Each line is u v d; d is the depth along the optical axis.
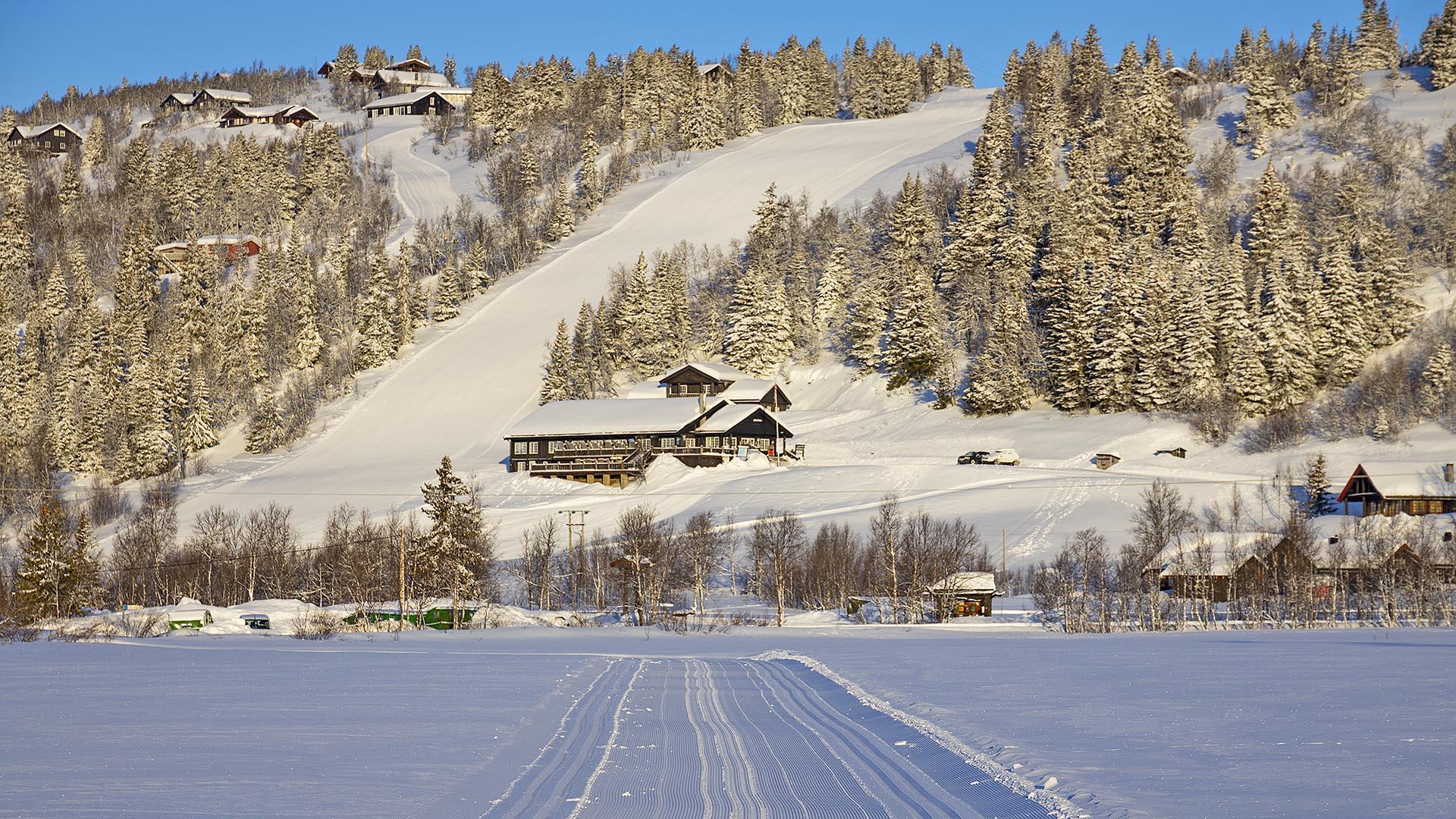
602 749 20.31
